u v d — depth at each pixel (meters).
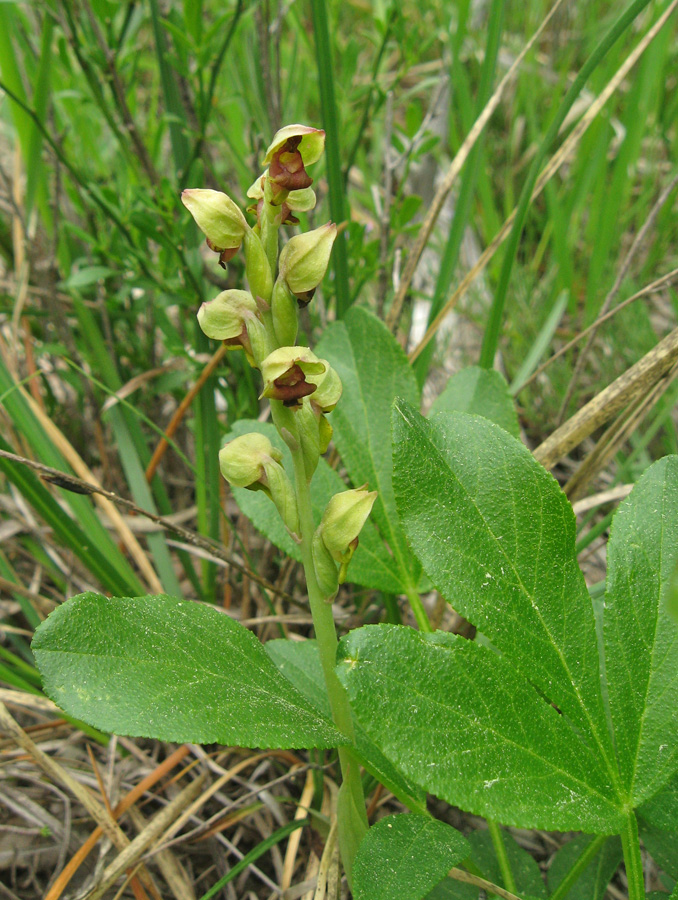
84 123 0.29
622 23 0.17
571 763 0.13
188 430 0.29
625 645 0.13
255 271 0.11
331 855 0.17
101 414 0.26
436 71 0.42
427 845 0.12
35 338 0.29
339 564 0.13
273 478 0.12
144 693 0.12
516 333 0.32
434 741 0.11
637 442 0.28
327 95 0.20
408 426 0.13
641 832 0.15
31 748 0.17
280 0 0.22
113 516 0.24
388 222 0.24
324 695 0.16
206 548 0.19
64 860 0.19
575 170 0.35
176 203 0.22
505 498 0.13
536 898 0.14
